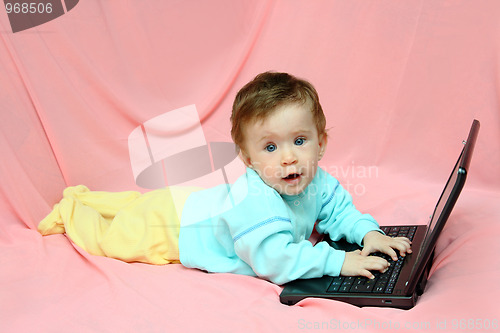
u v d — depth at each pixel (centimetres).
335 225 156
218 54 231
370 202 191
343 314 117
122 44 228
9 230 183
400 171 215
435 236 109
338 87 225
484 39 202
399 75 217
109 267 154
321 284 130
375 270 130
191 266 152
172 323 124
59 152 218
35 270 158
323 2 222
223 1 226
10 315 135
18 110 210
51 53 219
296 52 227
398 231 155
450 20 206
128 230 161
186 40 231
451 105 210
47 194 213
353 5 219
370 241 142
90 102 225
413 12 212
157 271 152
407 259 133
